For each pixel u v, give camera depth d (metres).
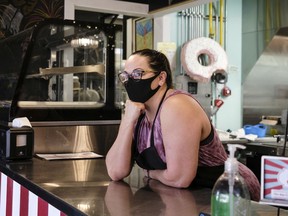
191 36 5.00
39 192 1.62
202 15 5.08
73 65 2.76
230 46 5.34
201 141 1.61
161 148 1.62
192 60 4.73
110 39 2.86
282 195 1.05
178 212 1.22
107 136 2.76
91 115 2.73
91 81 2.86
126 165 1.69
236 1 5.37
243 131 4.36
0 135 2.34
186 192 1.51
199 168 1.64
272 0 5.07
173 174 1.54
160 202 1.35
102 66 2.85
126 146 1.68
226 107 5.32
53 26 2.60
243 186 1.04
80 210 1.25
